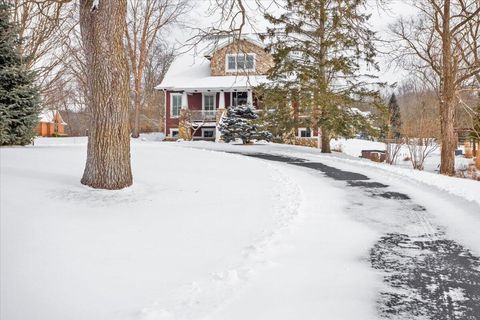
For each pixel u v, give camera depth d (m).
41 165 10.84
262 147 23.33
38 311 3.61
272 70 20.72
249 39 27.70
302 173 12.73
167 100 33.31
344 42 19.19
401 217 7.36
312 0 19.77
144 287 4.12
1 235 5.36
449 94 19.81
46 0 8.88
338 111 19.83
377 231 6.44
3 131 16.25
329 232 6.28
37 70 18.02
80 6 8.64
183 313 3.59
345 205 8.23
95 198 7.74
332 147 34.59
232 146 23.64
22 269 4.45
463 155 31.98
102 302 3.79
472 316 3.68
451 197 9.02
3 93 16.25
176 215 6.91
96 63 8.57
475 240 6.05
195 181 9.95
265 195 8.61
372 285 4.36
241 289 4.13
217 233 5.97
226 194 8.62
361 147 36.22
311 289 4.20
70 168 10.66
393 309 3.81
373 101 20.38
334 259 5.12
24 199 7.20
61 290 4.02
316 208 7.83
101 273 4.45
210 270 4.60
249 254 5.09
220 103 31.44
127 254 5.04
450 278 4.61
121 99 8.72
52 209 6.79
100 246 5.28
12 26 16.45
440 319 3.62
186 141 28.11
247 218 6.78
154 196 8.18
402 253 5.44
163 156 14.34
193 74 33.31
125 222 6.39
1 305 3.70
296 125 21.09
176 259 4.92
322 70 20.30
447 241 6.00
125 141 8.77
